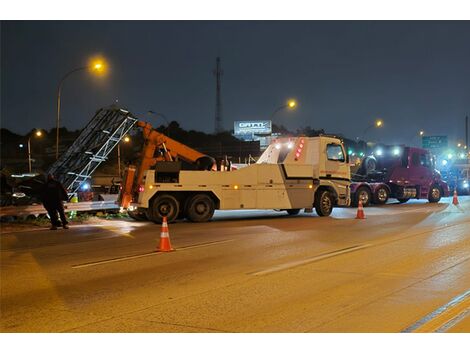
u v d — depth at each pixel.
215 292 8.41
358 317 6.86
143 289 8.77
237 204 20.42
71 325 6.82
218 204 20.27
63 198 18.47
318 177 21.81
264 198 20.73
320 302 7.64
